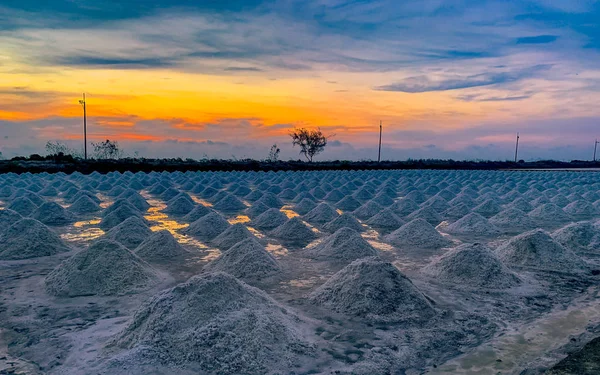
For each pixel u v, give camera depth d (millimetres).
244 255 6836
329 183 22656
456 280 6254
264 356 3684
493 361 3873
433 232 9484
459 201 16047
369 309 4879
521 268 7109
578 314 5070
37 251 7656
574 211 14172
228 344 3684
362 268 5383
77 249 8305
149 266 6465
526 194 18281
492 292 5828
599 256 7992
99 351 3920
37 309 5090
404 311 4859
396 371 3695
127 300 5398
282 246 8969
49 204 12234
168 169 34312
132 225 9422
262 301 4449
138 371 3428
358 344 4176
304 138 51750
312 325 4598
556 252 7348
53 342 4168
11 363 3762
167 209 14141
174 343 3725
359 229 10852
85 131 35344
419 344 4195
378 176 29312
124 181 22500
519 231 11047
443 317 4895
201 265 7273
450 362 3859
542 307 5305
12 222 9742
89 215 12922
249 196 18047
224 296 4180
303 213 14258
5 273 6629
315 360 3816
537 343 4250
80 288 5645
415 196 17344
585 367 3654
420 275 6691
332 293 5285
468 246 6773
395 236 9594
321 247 8250
